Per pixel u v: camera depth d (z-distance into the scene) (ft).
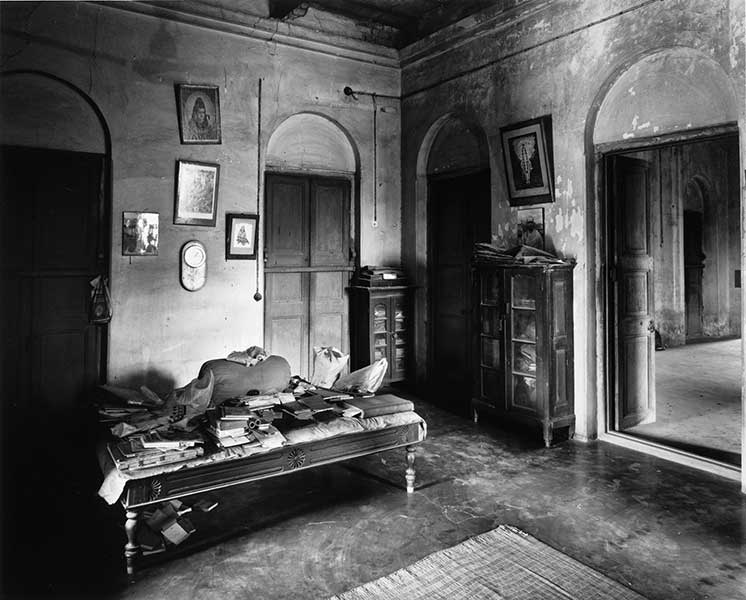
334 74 22.50
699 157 36.60
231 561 10.11
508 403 17.54
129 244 18.07
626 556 10.18
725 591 9.09
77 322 17.67
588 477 13.94
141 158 18.22
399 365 23.72
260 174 20.71
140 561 10.13
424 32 22.72
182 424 11.23
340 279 23.93
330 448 11.76
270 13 20.15
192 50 19.06
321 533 11.13
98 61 17.37
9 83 16.25
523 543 10.58
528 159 18.34
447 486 13.44
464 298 22.30
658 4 14.58
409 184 24.16
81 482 14.33
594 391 17.04
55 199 17.17
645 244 17.98
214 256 19.75
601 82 16.11
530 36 18.25
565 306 16.78
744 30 12.80
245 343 20.47
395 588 9.16
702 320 37.68
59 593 9.13
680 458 14.96
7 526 11.66
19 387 16.75
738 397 21.34
